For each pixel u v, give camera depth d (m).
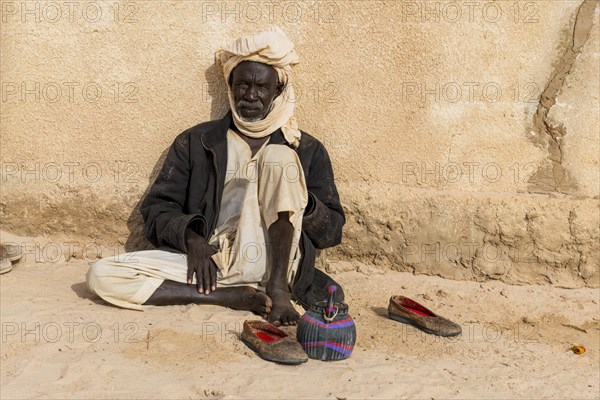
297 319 3.98
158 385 3.21
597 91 4.81
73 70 5.00
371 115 4.92
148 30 4.94
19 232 5.10
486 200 4.82
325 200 4.52
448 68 4.85
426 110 4.89
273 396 3.19
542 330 4.27
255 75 4.45
